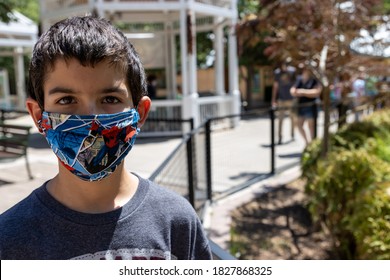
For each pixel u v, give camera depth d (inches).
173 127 415.5
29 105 46.6
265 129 440.1
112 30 45.6
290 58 209.6
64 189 45.2
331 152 170.9
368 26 200.1
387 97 208.2
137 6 377.1
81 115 42.4
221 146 341.7
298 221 175.9
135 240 45.1
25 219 43.2
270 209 190.2
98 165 43.6
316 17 189.5
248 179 237.3
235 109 466.6
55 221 43.4
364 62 195.3
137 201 47.1
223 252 76.1
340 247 139.3
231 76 469.7
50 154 314.5
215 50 483.2
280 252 146.2
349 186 134.6
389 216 111.9
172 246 48.9
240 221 174.9
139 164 280.4
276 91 363.3
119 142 44.6
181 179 140.7
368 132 205.3
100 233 44.0
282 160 291.1
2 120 324.2
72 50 41.0
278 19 193.5
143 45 511.5
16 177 237.3
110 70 42.8
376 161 137.2
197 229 52.1
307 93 296.8
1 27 548.4
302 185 225.6
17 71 725.9
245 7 581.9
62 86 41.9
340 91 217.5
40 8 438.0
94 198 45.2
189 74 409.1
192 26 392.8
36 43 45.1
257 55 616.7
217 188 218.8
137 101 47.5
